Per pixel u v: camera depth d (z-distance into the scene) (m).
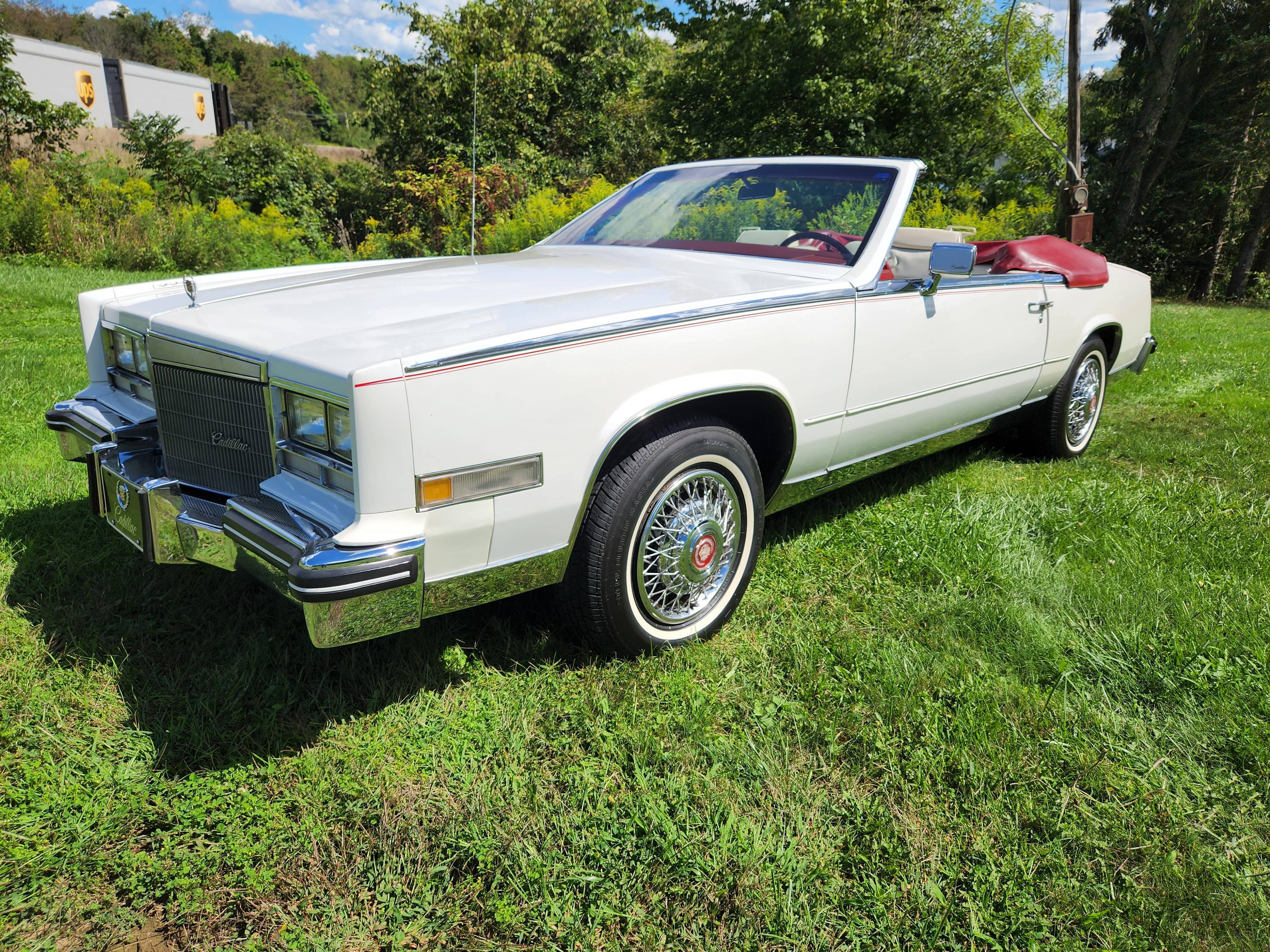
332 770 2.05
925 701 2.34
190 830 1.87
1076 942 1.64
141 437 2.60
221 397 2.22
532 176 18.67
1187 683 2.46
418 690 2.38
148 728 2.18
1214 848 1.89
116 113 34.91
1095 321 4.39
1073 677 2.51
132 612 2.72
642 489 2.36
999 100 15.80
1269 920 1.70
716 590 2.73
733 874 1.77
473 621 2.72
